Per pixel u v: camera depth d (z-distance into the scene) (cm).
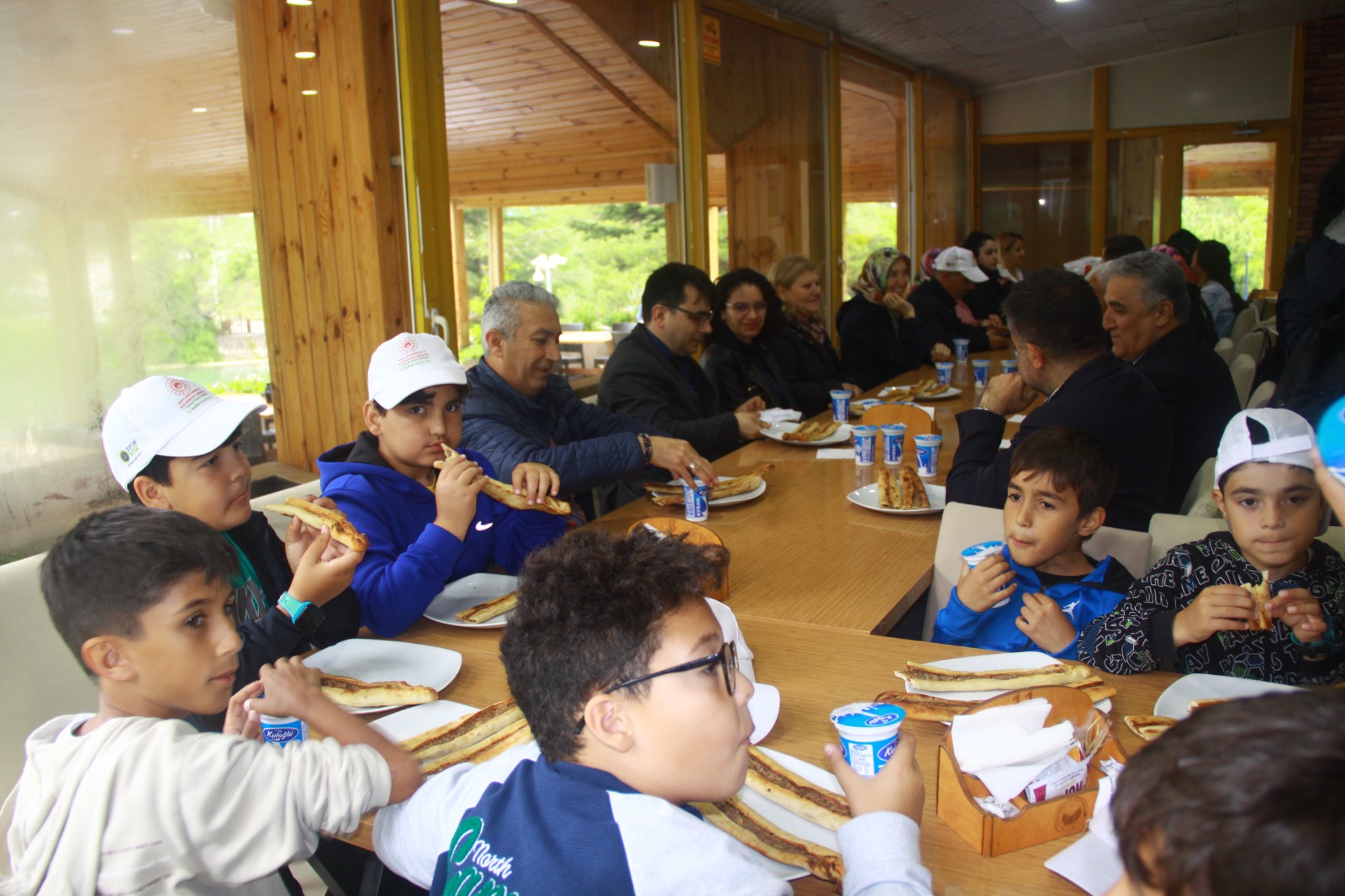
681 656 82
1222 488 143
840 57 671
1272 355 377
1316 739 48
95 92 284
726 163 557
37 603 159
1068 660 143
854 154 727
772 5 581
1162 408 210
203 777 96
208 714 112
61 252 279
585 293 532
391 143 344
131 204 298
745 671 136
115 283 295
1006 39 713
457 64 396
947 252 569
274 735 113
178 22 305
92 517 109
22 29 265
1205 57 833
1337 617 142
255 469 362
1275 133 823
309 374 361
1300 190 830
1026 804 97
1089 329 217
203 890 101
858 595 177
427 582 166
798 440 311
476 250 464
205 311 329
